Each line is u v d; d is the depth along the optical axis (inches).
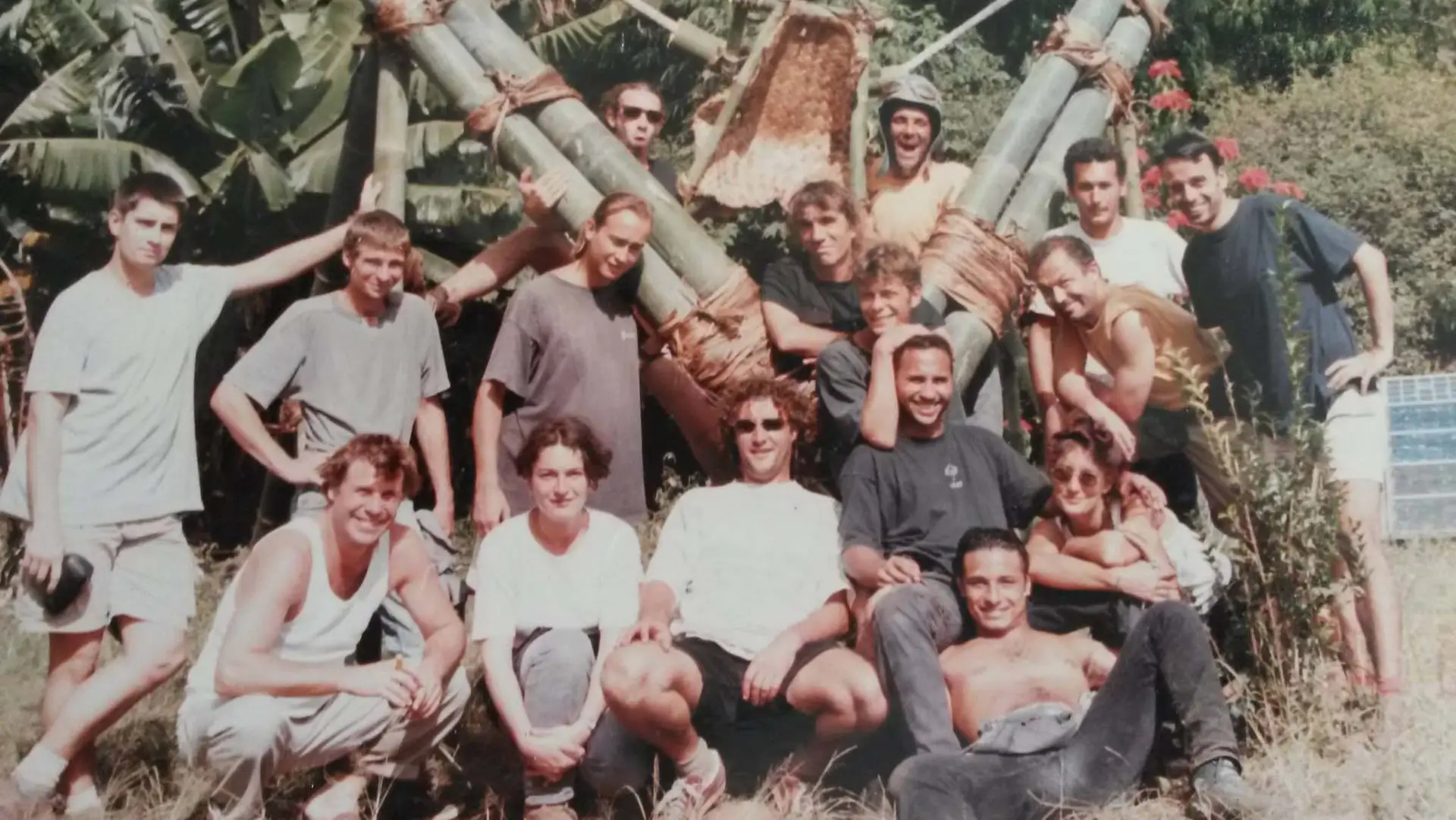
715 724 161.6
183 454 158.9
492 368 173.9
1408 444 282.5
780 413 166.2
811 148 209.3
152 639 155.0
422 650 162.7
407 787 157.8
